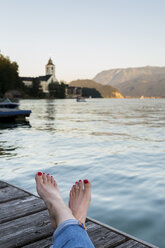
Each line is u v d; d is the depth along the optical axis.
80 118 22.58
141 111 37.72
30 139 10.10
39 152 7.44
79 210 1.96
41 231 2.24
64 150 7.75
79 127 14.87
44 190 2.00
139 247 2.01
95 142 9.33
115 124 16.95
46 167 5.68
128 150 7.76
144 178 4.84
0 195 3.06
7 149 7.94
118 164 5.96
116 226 2.91
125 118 22.89
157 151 7.61
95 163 6.06
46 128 14.31
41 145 8.69
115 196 3.91
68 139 10.05
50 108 42.94
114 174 5.12
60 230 1.25
